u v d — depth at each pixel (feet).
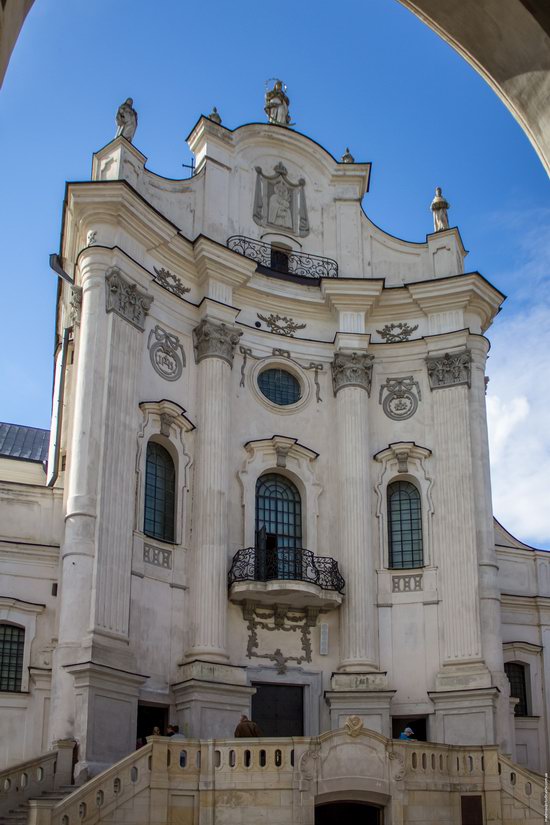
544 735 108.99
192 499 97.96
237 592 95.45
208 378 101.45
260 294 109.60
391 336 113.29
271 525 103.91
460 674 97.60
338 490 106.42
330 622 101.24
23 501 91.61
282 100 124.47
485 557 102.47
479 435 107.34
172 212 106.73
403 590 103.14
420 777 76.07
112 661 82.07
